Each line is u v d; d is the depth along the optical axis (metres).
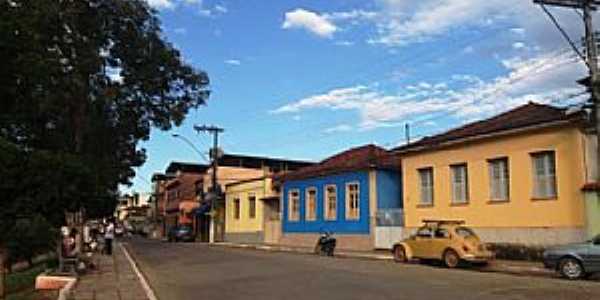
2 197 16.03
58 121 25.58
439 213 34.28
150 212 120.25
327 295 16.89
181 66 33.31
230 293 17.73
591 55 24.97
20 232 16.50
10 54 16.84
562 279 21.67
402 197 39.22
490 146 31.64
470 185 32.59
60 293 17.20
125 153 34.53
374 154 43.47
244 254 35.31
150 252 39.47
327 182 44.59
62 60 24.61
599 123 24.73
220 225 64.06
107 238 37.09
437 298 16.12
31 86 18.30
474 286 18.58
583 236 26.89
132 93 32.50
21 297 18.06
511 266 26.14
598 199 26.41
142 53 31.61
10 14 16.64
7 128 19.02
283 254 35.44
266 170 72.94
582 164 27.28
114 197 30.02
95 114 30.39
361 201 40.91
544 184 29.00
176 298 17.14
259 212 55.22
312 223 45.88
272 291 17.95
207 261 30.17
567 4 24.88
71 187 17.23
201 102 34.28
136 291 18.69
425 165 35.56
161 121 33.44
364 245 40.12
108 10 29.81
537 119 29.36
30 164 16.11
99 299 16.91
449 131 35.97
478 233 31.81
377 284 19.14
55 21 20.70
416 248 28.22
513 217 30.14
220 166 77.94
